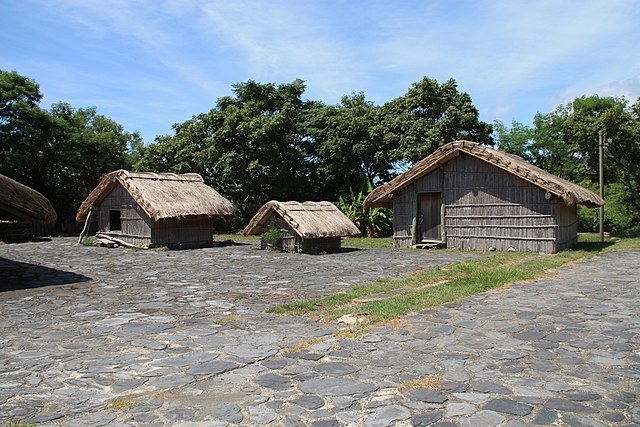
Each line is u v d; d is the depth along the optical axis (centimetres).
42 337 557
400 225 1769
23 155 2744
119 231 1916
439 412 347
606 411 346
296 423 333
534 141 3030
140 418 342
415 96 2509
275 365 452
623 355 468
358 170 2781
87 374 433
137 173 1847
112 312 686
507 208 1519
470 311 660
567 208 1630
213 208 1845
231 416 345
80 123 3288
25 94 2783
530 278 944
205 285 915
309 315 659
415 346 504
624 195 2625
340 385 401
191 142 2883
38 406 364
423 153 2380
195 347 512
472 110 2425
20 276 1044
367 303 718
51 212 965
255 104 2795
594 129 2008
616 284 870
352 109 2783
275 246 1614
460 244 1622
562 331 554
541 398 369
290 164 2816
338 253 1538
